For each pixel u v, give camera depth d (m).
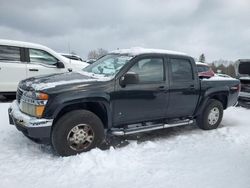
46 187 3.36
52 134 4.21
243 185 3.47
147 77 5.04
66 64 9.12
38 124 4.02
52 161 4.11
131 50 5.36
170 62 5.36
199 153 4.62
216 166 4.07
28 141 4.91
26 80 4.80
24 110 4.36
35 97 4.09
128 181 3.54
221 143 5.20
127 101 4.75
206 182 3.54
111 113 4.63
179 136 5.59
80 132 4.34
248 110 9.00
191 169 3.94
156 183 3.50
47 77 4.74
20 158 4.18
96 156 4.21
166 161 4.23
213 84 6.10
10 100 8.97
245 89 9.28
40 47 8.76
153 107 5.12
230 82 6.51
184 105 5.62
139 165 4.04
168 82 5.27
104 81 4.53
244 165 4.12
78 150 4.34
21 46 8.45
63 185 3.41
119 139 5.31
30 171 3.76
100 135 4.52
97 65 5.47
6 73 8.20
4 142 4.82
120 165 4.02
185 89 5.54
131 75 4.57
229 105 6.65
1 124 5.89
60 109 4.12
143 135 5.62
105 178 3.61
